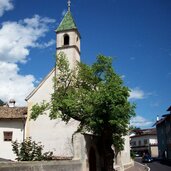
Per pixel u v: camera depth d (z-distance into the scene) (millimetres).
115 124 25500
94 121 25109
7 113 37312
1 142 35969
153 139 101812
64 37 38219
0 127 36375
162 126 81938
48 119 35781
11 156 35469
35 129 35812
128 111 25422
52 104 27203
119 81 25984
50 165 17125
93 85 28375
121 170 36250
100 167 27391
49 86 36906
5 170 13211
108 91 25125
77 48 38438
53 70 37188
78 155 22312
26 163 14797
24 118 36312
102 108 25031
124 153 45031
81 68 29000
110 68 27531
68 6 40062
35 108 27781
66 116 27531
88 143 24578
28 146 22969
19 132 36219
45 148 34906
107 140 27094
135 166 48875
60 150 34531
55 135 35125
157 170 39969
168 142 73812
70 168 19984
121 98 24922
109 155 26859
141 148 103750
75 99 26359
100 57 27844
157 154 98750
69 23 38406
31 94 37031
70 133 34750
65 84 28203
